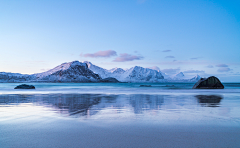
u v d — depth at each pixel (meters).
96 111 9.59
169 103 13.32
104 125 6.43
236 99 16.27
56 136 5.15
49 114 8.68
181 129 5.85
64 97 19.05
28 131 5.66
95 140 4.80
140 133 5.41
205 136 5.12
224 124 6.55
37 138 4.98
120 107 11.17
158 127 6.12
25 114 8.68
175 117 7.87
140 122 6.89
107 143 4.58
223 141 4.71
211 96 19.98
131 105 12.14
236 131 5.61
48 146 4.40
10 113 8.96
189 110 9.91
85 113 8.96
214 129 5.86
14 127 6.17
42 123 6.77
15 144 4.53
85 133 5.42
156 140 4.79
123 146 4.38
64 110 9.94
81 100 15.62
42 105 12.22
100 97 19.02
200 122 6.89
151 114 8.67
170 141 4.71
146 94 23.67
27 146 4.40
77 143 4.59
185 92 28.02
